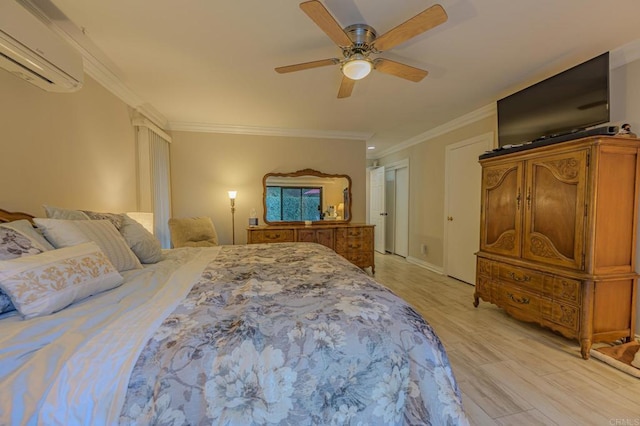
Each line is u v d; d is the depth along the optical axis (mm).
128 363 789
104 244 1549
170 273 1620
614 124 2277
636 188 2029
